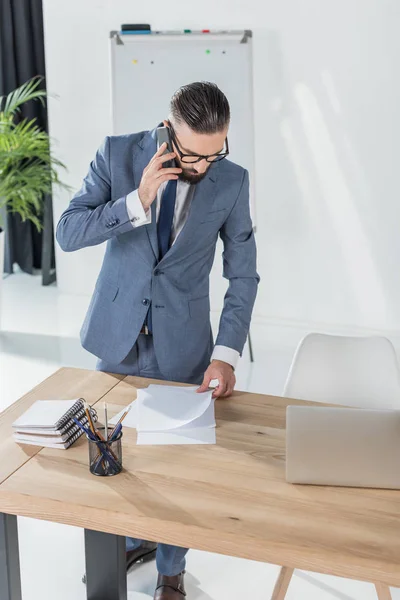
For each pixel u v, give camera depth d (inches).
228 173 87.0
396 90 179.8
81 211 84.3
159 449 73.2
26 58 221.1
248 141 175.0
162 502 64.4
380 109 181.8
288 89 186.4
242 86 173.6
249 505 64.1
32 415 75.8
